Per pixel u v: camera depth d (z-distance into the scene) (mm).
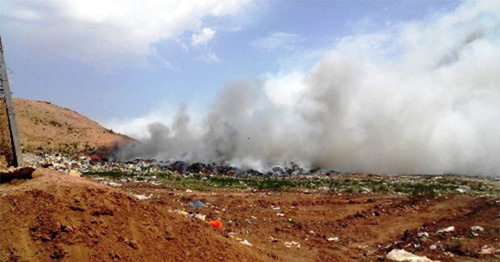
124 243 10141
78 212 10266
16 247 9086
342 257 16094
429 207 25453
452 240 17203
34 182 11250
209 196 27719
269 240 17609
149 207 11875
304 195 30438
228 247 12281
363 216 23312
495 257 15055
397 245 17594
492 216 20094
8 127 13875
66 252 9211
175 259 10477
